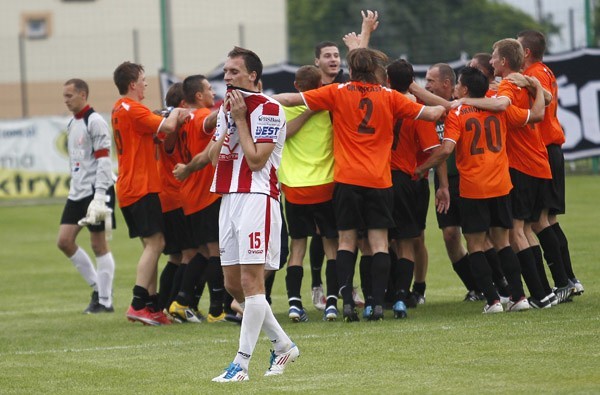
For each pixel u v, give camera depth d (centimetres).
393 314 2855
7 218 6353
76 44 9081
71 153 3334
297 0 9575
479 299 3100
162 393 1895
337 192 2673
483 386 1827
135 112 2889
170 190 3020
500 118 2738
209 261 2922
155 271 2966
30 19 10269
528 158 2820
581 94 6347
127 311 3020
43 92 9056
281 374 2028
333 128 2725
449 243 3012
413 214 2772
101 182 3216
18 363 2320
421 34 7538
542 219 2897
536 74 2912
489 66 3002
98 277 3300
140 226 2939
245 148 1952
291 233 2855
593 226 4791
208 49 8975
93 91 9075
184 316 2955
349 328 2583
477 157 2709
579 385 1794
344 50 8562
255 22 9488
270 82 6462
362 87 2662
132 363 2261
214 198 2875
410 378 1934
